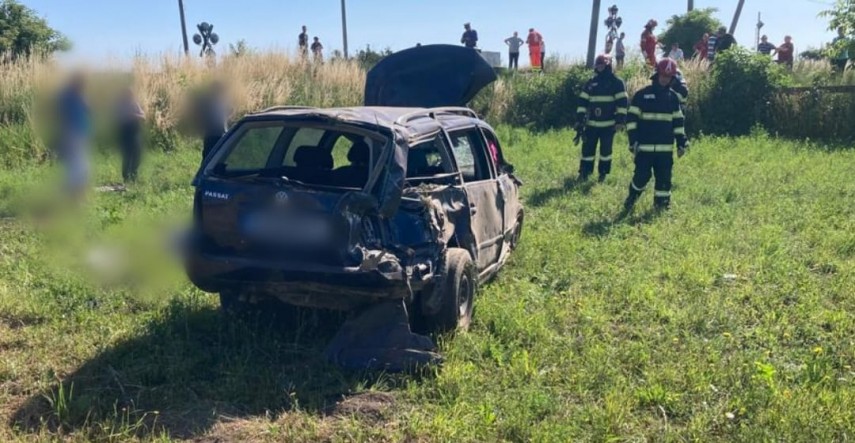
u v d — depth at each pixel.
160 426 4.50
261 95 18.03
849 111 19.42
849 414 4.59
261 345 5.57
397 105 10.29
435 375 5.11
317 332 5.88
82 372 5.18
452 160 6.20
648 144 10.52
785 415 4.54
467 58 10.29
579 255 8.27
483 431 4.45
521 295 6.89
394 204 5.33
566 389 5.06
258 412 4.70
